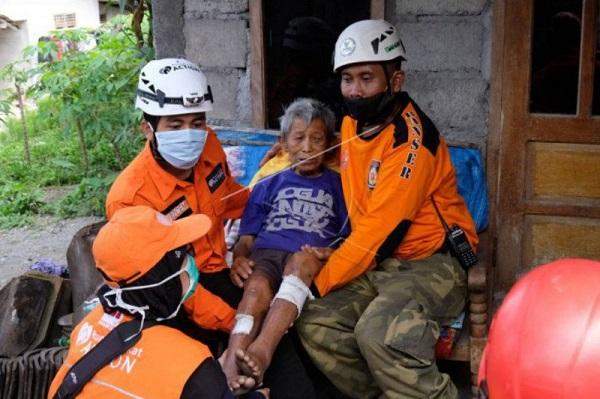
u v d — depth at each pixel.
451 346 3.33
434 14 3.88
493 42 3.76
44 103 8.56
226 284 3.18
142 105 2.90
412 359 2.97
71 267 4.25
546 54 3.74
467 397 3.52
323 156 3.44
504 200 3.89
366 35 3.19
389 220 3.15
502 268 3.95
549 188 3.82
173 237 2.26
